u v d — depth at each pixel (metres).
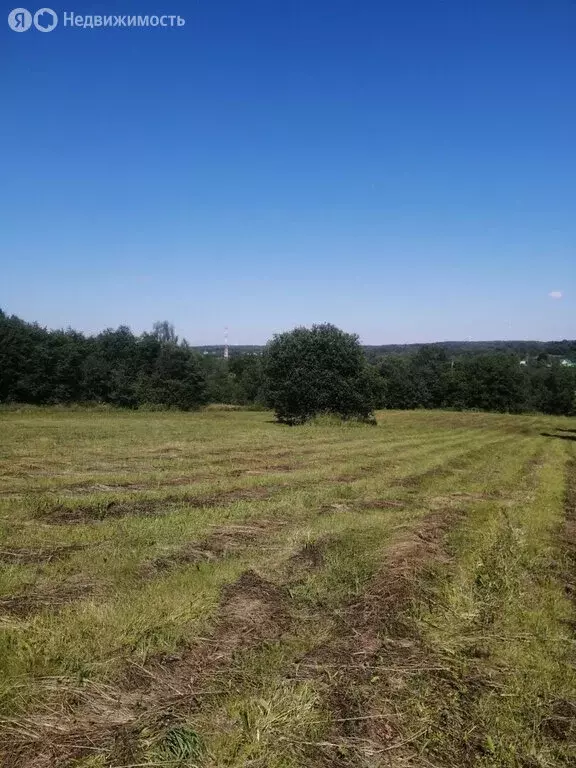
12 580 6.05
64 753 3.37
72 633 4.79
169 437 25.53
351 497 12.27
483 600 6.32
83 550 7.32
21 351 49.84
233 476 14.77
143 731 3.57
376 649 4.91
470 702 4.20
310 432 31.97
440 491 13.95
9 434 24.00
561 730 3.95
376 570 6.91
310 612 5.65
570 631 5.63
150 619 5.12
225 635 5.01
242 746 3.50
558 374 87.56
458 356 107.56
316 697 4.06
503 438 36.12
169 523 8.92
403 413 68.25
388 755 3.55
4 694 3.89
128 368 60.84
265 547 7.90
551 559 8.32
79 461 16.36
